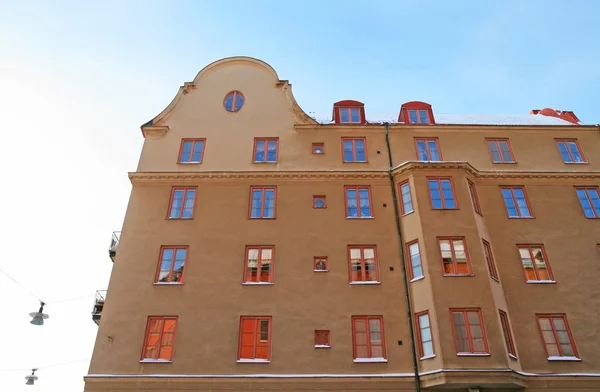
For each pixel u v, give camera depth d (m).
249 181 22.58
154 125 24.28
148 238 20.92
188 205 21.97
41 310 19.19
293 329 18.73
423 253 19.59
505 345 17.39
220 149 23.64
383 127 24.48
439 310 18.08
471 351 17.30
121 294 19.53
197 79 25.91
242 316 19.06
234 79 25.92
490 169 23.41
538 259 20.80
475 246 19.61
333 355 18.19
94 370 17.91
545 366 18.11
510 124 25.72
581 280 20.14
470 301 18.25
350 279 19.97
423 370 17.52
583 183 22.95
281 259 20.38
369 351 18.38
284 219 21.47
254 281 19.94
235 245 20.75
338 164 23.31
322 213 21.67
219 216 21.50
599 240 21.22
